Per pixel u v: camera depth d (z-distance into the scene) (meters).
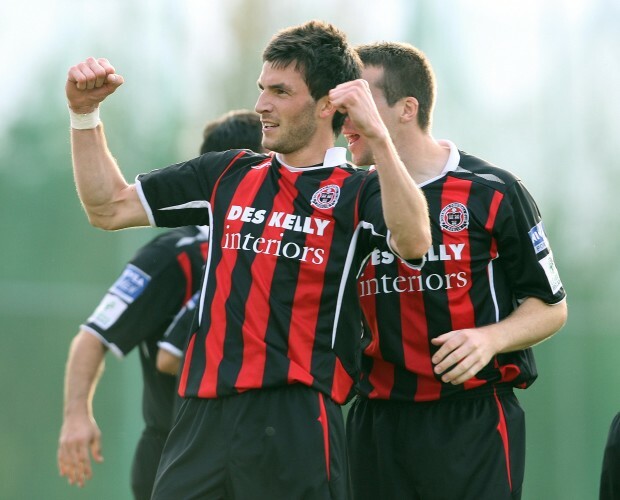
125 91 32.28
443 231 13.50
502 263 13.68
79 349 16.16
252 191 12.02
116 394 29.86
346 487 11.80
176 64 33.16
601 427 32.56
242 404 11.42
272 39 12.13
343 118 12.20
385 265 13.65
